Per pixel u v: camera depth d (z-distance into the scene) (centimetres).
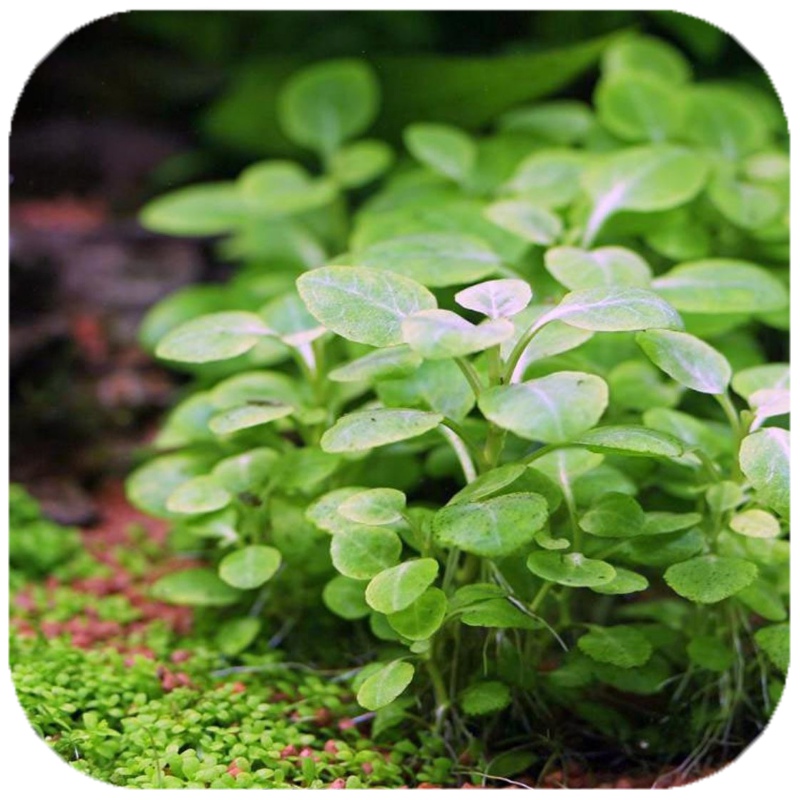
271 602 52
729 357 54
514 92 69
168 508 49
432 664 47
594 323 44
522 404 43
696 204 56
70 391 65
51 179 85
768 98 73
